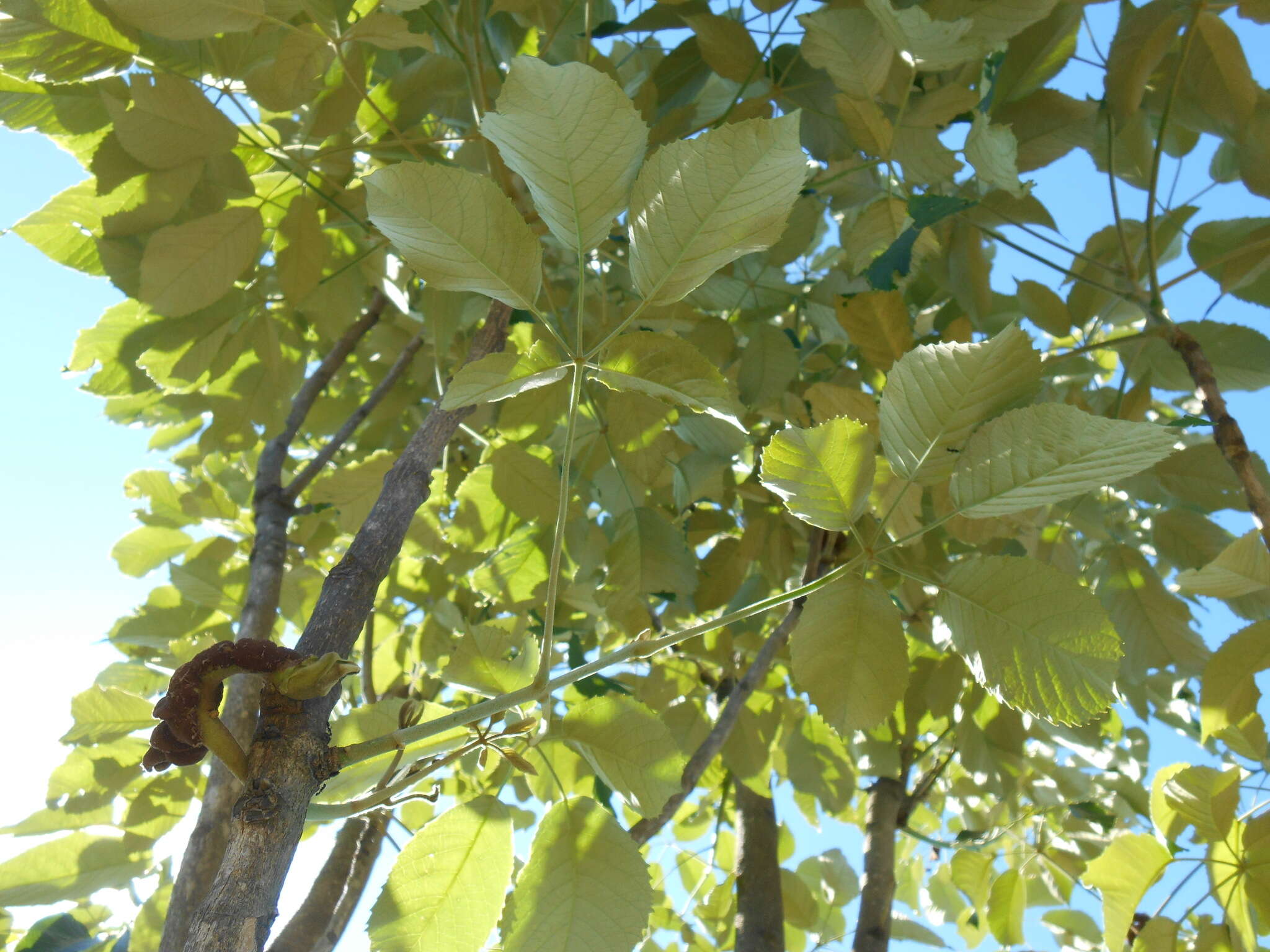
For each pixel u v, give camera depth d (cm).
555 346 199
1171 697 221
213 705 70
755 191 76
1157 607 202
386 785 80
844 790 239
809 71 198
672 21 197
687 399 84
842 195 212
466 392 83
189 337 187
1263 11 157
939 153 175
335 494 183
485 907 92
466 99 214
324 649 83
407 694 230
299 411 225
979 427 87
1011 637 85
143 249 165
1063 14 181
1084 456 81
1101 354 257
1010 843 274
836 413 153
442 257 80
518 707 97
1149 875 138
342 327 214
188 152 149
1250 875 131
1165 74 176
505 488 177
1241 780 134
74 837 200
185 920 127
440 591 230
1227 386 197
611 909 88
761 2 187
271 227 191
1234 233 188
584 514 197
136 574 249
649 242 79
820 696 94
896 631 93
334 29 142
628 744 94
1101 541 222
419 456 107
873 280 157
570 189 79
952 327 169
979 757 233
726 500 251
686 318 204
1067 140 194
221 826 135
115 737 201
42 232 161
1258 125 171
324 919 168
